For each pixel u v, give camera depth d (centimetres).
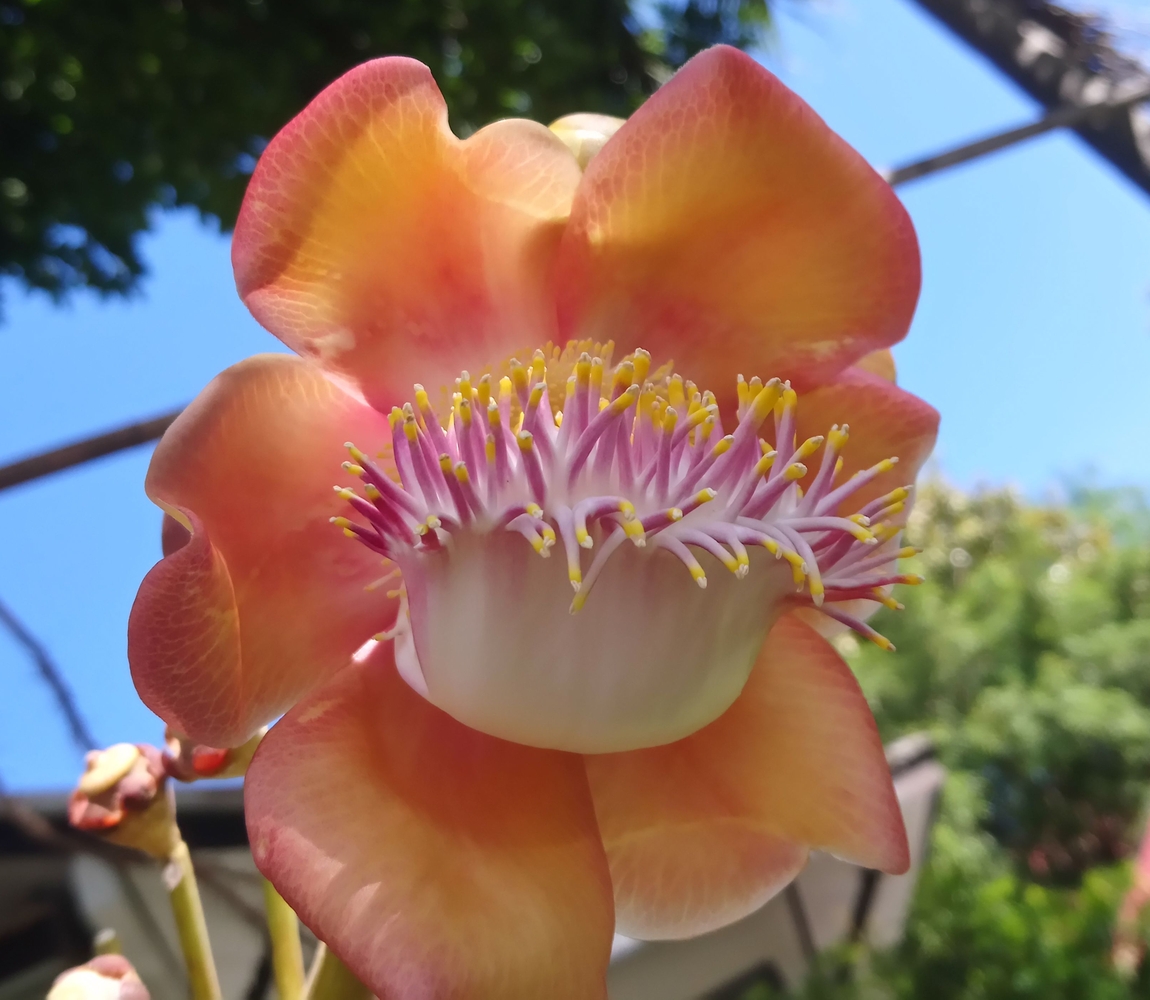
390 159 11
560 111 57
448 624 9
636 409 9
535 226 12
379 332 11
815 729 12
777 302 12
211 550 9
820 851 12
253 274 10
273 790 9
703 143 11
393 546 10
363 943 9
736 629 10
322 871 9
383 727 10
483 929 9
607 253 12
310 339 11
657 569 9
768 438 12
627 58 63
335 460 11
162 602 9
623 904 12
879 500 10
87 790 12
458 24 53
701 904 12
